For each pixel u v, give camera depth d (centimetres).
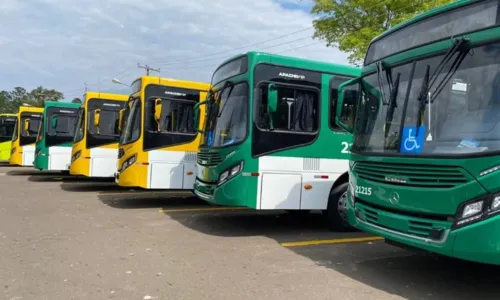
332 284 557
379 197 561
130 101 1229
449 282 575
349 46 1537
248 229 905
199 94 1216
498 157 434
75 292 516
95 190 1567
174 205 1237
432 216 489
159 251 708
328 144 873
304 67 863
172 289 530
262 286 545
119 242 767
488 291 542
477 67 481
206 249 727
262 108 820
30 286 534
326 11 1648
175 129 1177
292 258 679
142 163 1133
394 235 534
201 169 909
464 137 471
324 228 923
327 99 880
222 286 543
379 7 1543
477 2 495
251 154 804
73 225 910
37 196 1366
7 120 2755
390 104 573
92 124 1509
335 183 884
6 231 841
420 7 1450
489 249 436
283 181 830
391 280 580
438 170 482
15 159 2286
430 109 514
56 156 1805
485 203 441
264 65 828
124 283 550
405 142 532
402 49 584
